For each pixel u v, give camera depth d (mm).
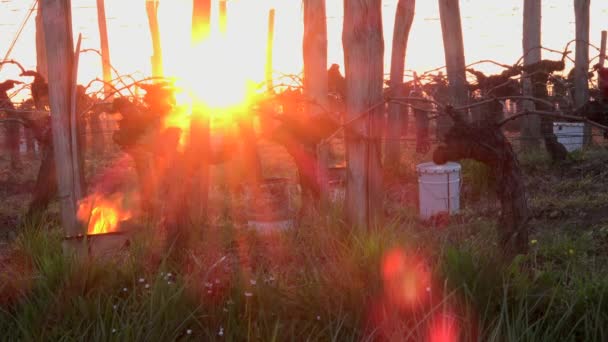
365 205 6777
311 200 8125
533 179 11758
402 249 5836
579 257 6645
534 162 13016
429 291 4906
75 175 6512
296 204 8898
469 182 10695
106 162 15844
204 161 6574
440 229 8016
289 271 6047
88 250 6039
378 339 4879
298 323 5164
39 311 5219
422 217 9336
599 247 7246
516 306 5031
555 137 11914
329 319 4949
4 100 9047
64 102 6457
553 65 9438
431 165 9500
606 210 9008
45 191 8641
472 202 10188
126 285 5695
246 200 9664
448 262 5430
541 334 4848
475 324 4879
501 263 5570
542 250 6992
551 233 7824
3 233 8742
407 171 12664
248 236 7543
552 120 11078
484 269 5289
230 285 5547
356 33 6719
